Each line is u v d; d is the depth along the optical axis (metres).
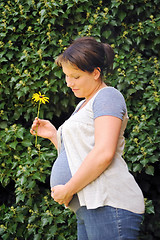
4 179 2.52
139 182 2.82
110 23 2.61
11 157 2.58
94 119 1.25
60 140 1.48
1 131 2.60
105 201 1.23
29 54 2.66
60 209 2.55
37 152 2.50
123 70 2.56
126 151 2.46
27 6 2.66
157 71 2.58
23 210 2.55
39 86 2.56
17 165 2.56
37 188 2.54
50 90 2.53
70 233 2.49
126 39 2.65
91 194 1.23
